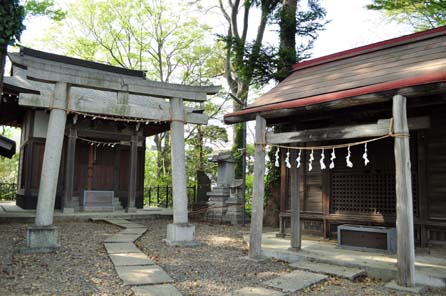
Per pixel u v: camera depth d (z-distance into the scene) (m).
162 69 25.16
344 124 7.88
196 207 14.58
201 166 23.64
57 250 7.01
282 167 9.20
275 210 12.80
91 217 12.34
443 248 6.48
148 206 19.34
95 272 5.70
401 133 5.20
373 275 5.87
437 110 6.75
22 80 12.43
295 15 12.80
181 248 7.96
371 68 6.62
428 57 5.95
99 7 22.38
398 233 5.24
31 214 11.61
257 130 7.02
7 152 12.75
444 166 6.59
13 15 5.47
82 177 14.91
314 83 7.17
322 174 8.52
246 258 7.03
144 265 6.18
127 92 8.15
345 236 7.52
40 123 13.89
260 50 12.17
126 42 24.34
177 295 4.72
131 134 14.61
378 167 7.66
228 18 18.78
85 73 7.65
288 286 5.22
